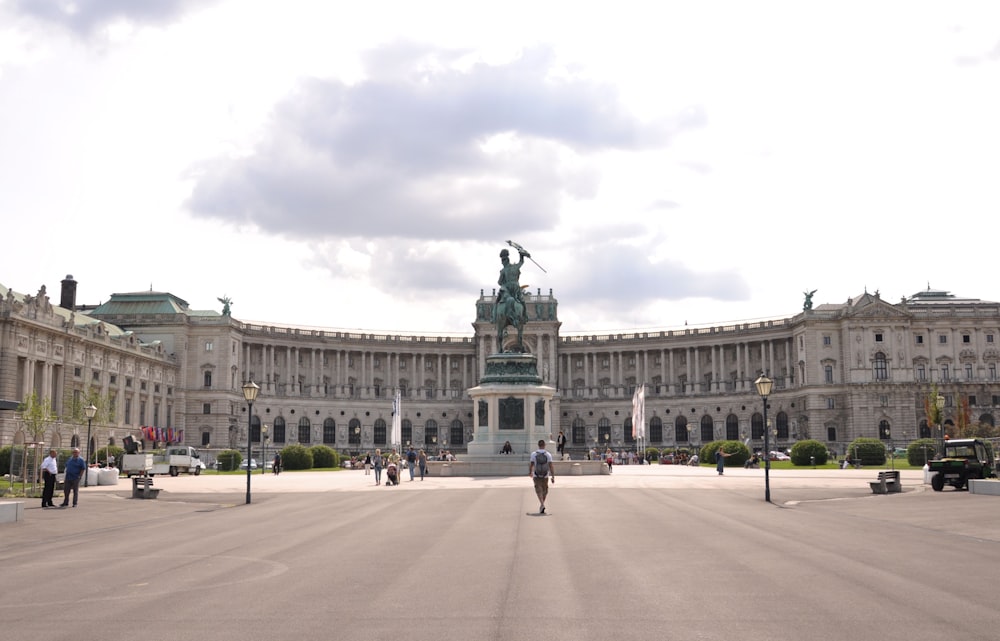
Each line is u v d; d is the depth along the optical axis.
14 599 21.58
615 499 55.47
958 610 19.31
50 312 134.62
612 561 27.23
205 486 77.81
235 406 196.38
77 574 25.69
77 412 132.00
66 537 36.84
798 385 199.88
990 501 53.00
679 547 30.62
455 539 33.75
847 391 193.00
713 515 43.78
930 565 26.05
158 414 181.12
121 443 158.62
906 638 16.75
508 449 91.00
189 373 191.62
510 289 95.38
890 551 29.34
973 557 27.81
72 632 17.73
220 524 41.72
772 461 157.12
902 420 191.38
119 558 29.33
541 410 93.69
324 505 53.50
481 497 58.28
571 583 23.22
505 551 29.92
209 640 16.95
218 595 21.83
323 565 26.95
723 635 17.11
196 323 192.88
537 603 20.48
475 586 22.88
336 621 18.61
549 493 61.62
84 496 65.62
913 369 195.38
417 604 20.45
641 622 18.34
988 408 194.75
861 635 17.02
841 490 65.81
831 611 19.30
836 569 25.31
